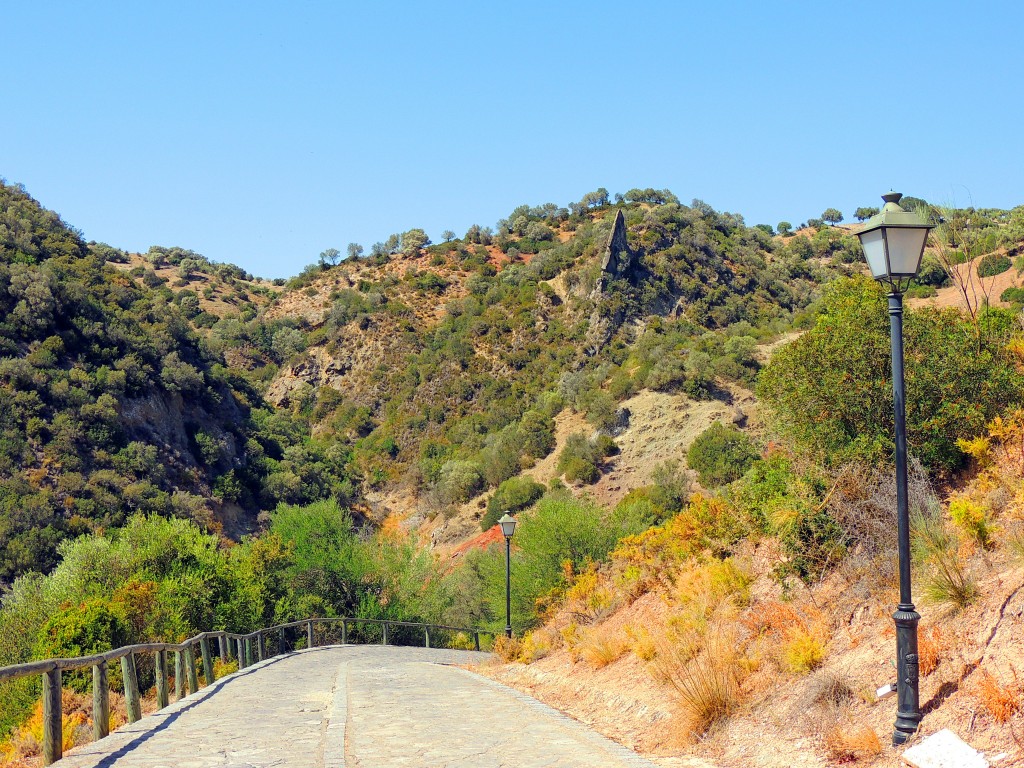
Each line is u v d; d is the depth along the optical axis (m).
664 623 10.96
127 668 9.66
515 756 7.19
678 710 8.12
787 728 6.79
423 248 146.88
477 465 74.81
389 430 92.38
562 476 66.62
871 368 9.73
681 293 94.62
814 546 9.09
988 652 6.04
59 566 32.34
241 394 78.81
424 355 103.25
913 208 11.27
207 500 57.38
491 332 101.56
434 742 7.94
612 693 9.97
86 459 49.97
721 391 69.56
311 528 40.34
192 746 7.86
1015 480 8.07
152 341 64.56
